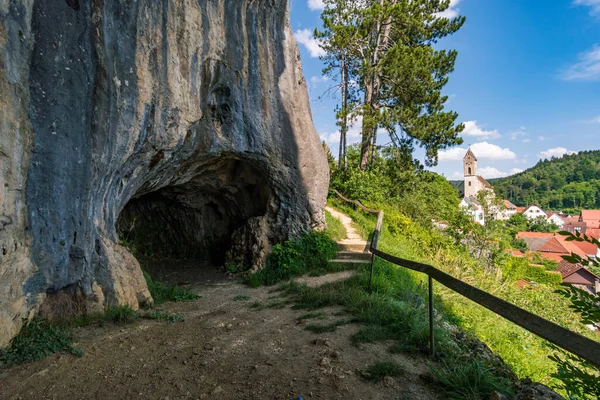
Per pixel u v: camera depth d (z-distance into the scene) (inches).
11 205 170.1
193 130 309.0
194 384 140.1
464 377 129.6
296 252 382.6
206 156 347.6
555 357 116.4
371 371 142.3
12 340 171.3
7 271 169.5
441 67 740.7
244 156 371.9
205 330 208.8
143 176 294.0
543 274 753.6
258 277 360.5
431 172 815.7
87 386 140.4
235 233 434.0
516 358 252.5
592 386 102.0
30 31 171.9
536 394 117.5
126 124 230.4
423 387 132.5
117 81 218.4
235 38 328.8
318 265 379.2
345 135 790.5
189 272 416.8
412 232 567.2
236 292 326.0
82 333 197.3
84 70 199.0
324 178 442.9
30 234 182.5
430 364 146.7
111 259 244.1
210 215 481.7
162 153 287.3
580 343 87.3
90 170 212.7
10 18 160.9
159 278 387.5
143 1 231.3
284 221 414.6
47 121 182.1
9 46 161.5
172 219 482.9
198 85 295.3
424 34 754.2
